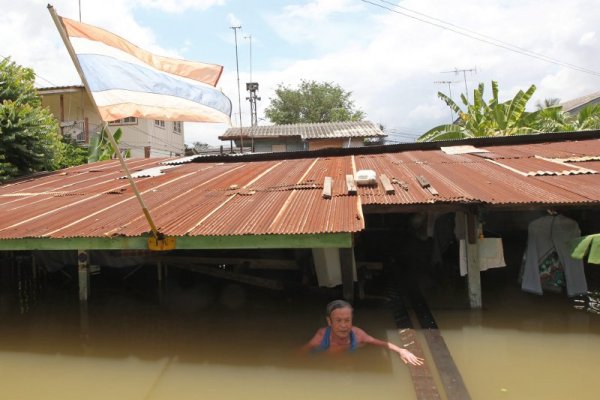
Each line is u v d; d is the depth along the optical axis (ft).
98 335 17.29
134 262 23.58
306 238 13.66
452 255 22.12
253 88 85.61
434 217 21.39
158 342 16.25
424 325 15.83
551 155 22.94
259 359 14.19
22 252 25.18
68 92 59.98
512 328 15.42
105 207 18.44
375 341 14.35
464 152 26.00
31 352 15.55
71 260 24.41
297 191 18.78
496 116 55.01
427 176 19.62
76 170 30.55
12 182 28.14
